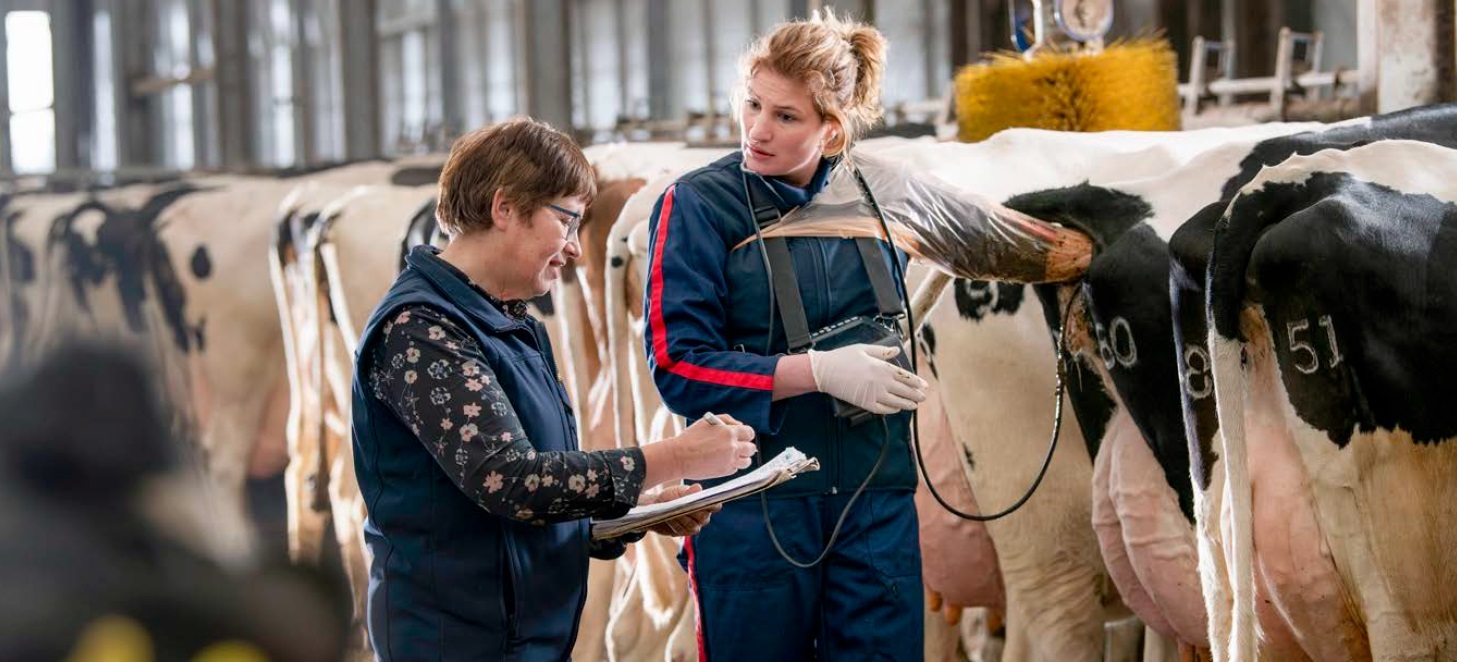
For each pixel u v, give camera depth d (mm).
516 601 1802
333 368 5379
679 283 2230
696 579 2326
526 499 1693
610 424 4289
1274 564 2205
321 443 5484
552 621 1861
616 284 3850
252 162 13969
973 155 3080
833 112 2207
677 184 2320
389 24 19375
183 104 19906
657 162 4258
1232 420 2131
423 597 1783
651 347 2234
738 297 2273
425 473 1772
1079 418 2846
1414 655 2086
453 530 1773
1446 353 2004
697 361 2188
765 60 2217
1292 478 2184
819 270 2281
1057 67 3564
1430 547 2057
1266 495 2203
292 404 5746
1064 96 3555
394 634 1791
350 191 5535
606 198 4227
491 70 17375
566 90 10562
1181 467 2549
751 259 2273
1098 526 2818
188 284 6695
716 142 4660
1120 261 2549
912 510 2338
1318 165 2135
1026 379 3068
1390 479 2066
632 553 4125
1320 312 2061
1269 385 2215
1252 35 9867
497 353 1789
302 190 5934
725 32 14094
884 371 2119
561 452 1743
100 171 13117
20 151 19844
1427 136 2473
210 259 6668
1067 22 3787
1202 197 2578
